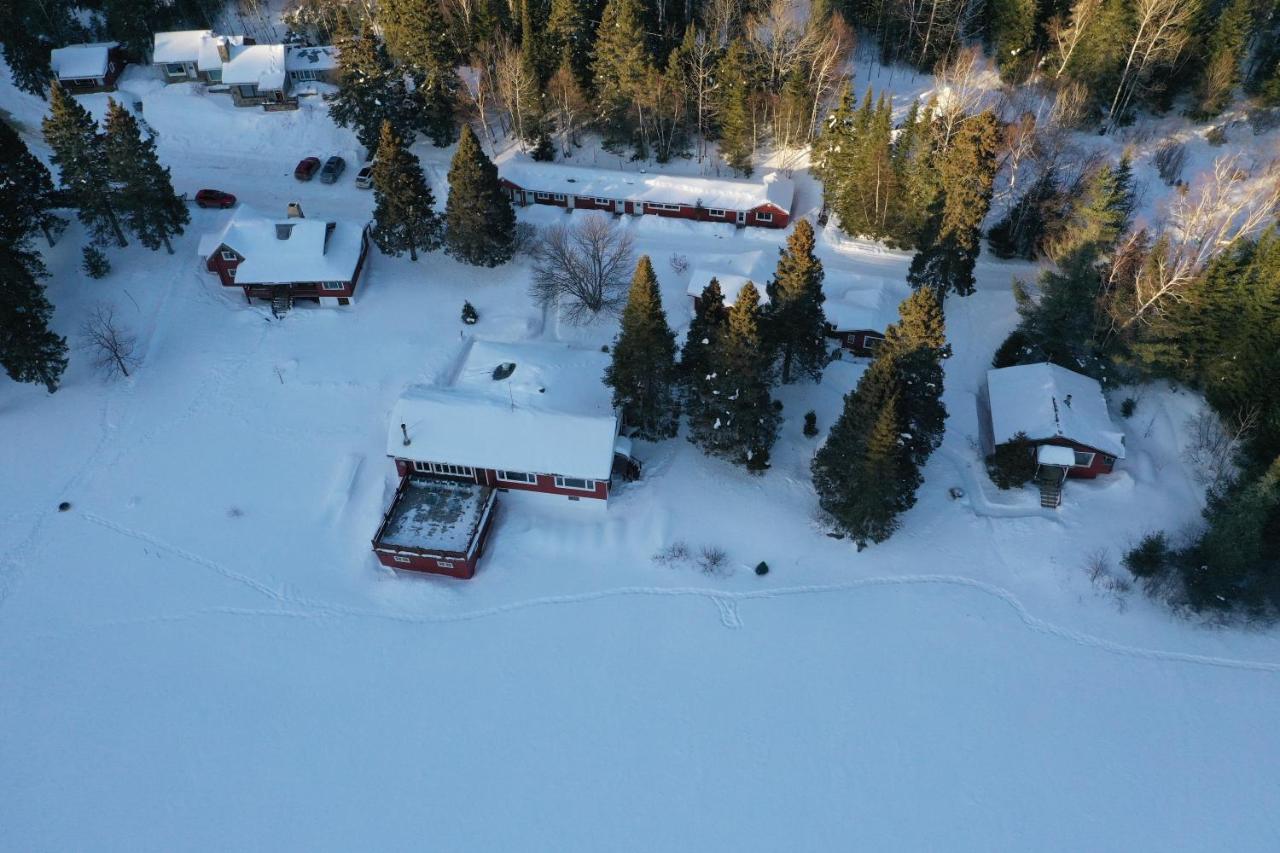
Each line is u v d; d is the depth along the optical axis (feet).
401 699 150.82
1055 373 182.60
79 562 166.71
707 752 144.97
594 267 204.33
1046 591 163.32
